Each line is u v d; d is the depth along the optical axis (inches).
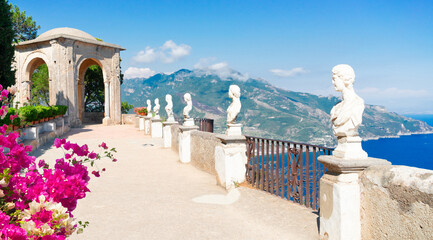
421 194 100.7
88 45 944.9
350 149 131.6
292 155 201.0
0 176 77.8
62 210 73.7
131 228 163.9
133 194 235.9
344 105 130.9
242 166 254.4
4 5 490.6
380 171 119.9
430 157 6481.3
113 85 1014.4
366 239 125.6
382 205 117.2
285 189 218.7
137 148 504.4
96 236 151.4
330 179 136.5
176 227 166.7
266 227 165.0
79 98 1075.9
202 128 513.3
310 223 164.4
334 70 134.4
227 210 197.8
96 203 208.5
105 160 391.5
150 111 768.3
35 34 1365.7
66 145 95.7
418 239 101.7
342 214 128.1
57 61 876.0
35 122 523.2
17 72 941.8
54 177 80.4
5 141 82.1
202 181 286.5
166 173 323.6
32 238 68.5
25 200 78.3
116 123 1024.2
